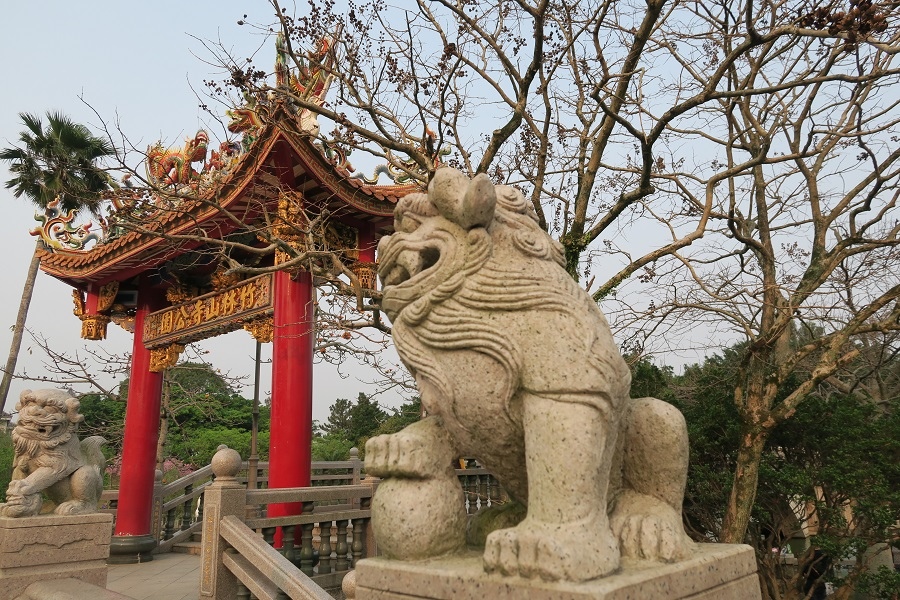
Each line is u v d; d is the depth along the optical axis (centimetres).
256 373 1180
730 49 544
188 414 2028
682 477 210
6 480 1249
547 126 534
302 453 688
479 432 198
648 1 429
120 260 852
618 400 187
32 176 1436
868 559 498
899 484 490
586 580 155
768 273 558
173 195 529
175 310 915
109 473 1474
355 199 705
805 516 578
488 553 169
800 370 606
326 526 532
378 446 202
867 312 480
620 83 489
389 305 215
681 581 176
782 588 536
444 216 214
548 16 537
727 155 615
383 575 189
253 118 656
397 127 546
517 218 214
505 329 191
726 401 583
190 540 962
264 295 750
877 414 603
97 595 443
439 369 199
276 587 405
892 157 531
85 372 1223
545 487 172
